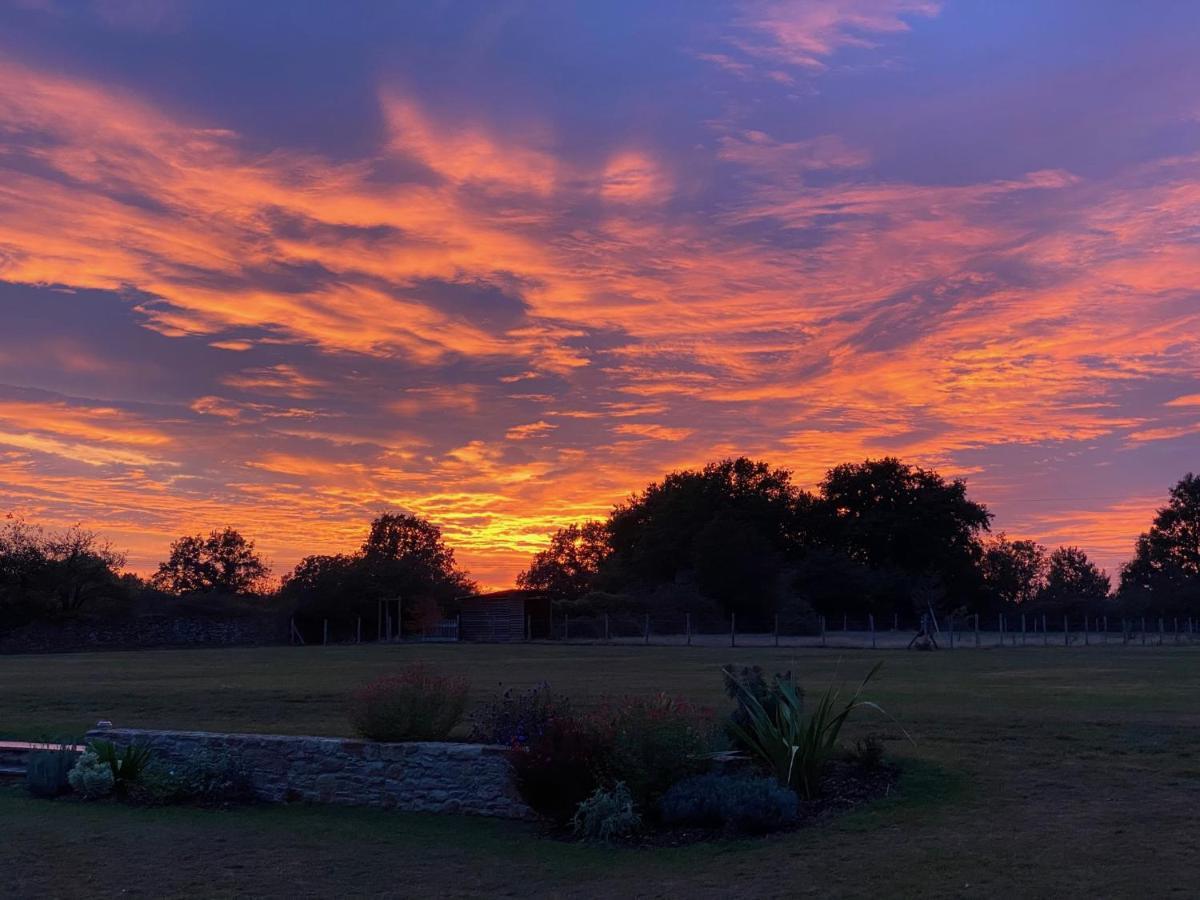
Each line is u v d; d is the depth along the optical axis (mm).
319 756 14617
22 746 17359
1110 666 35031
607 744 12727
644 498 118312
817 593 95625
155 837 12422
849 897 9109
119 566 73438
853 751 14664
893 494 107812
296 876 10586
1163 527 128500
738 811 11516
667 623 78688
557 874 10500
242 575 128500
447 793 13680
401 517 114188
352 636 74312
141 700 24375
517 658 44531
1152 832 10500
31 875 10703
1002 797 12211
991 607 108625
